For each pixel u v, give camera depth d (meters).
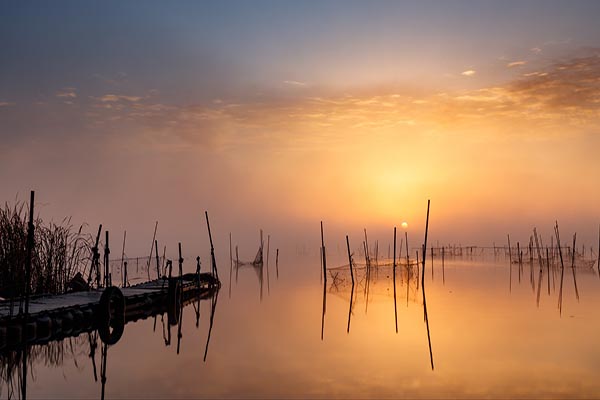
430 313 32.22
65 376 18.08
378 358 20.66
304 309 35.09
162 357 20.92
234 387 16.80
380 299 40.41
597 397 15.91
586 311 32.19
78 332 24.89
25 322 20.94
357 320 30.02
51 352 21.72
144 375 18.22
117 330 26.98
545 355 20.94
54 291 31.16
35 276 30.02
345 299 40.75
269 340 24.36
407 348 22.44
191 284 41.31
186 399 15.57
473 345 22.86
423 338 24.50
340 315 32.09
